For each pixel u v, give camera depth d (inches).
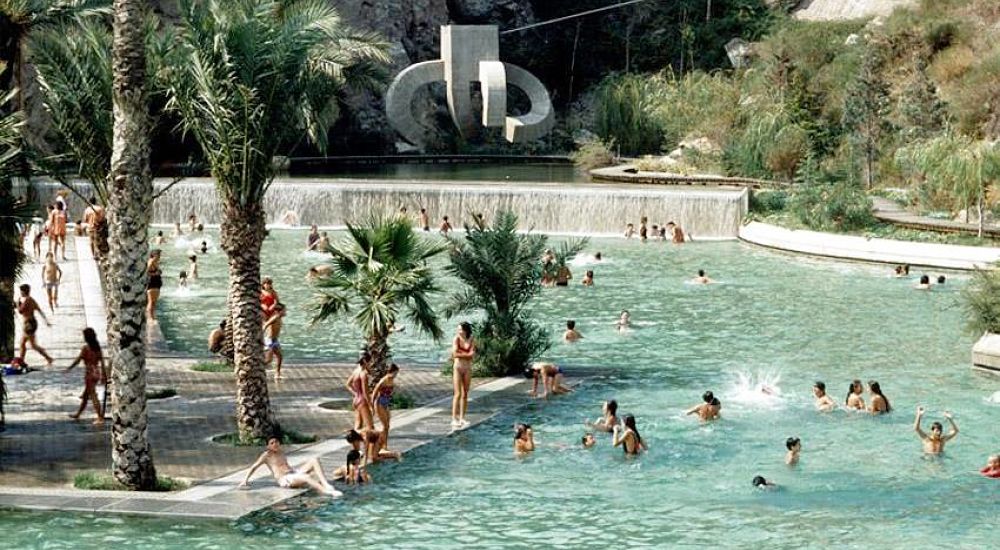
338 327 1539.1
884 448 988.6
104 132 1032.8
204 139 945.5
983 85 2736.2
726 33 3806.6
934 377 1237.7
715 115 3100.4
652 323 1530.5
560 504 840.3
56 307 1520.7
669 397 1152.8
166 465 893.8
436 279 1923.0
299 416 1046.4
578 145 3476.9
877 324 1510.8
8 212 921.5
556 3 3917.3
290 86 946.1
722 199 2305.6
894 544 768.3
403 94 3166.8
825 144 2819.9
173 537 753.0
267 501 817.5
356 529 778.8
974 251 1898.4
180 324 1535.4
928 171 2268.7
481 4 3863.2
